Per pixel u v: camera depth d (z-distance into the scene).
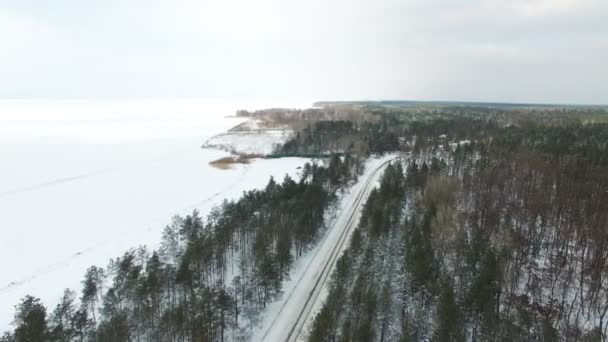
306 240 66.50
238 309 48.91
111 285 52.28
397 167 102.81
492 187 78.62
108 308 43.09
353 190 102.38
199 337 39.41
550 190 72.62
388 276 50.91
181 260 53.47
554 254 58.44
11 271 61.12
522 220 65.50
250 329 47.47
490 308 40.38
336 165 106.38
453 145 136.62
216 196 103.12
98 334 38.88
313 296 54.91
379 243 56.25
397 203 70.62
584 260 54.16
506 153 100.06
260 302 51.41
